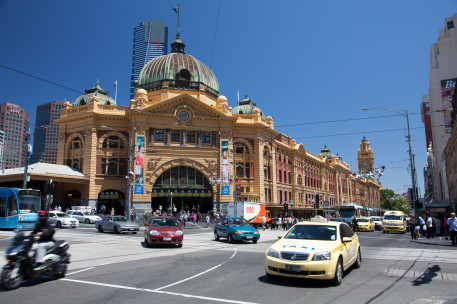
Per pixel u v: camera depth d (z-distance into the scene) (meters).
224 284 10.25
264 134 60.84
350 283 10.48
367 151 144.25
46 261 10.38
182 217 45.66
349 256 11.72
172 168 52.19
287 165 71.69
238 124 56.88
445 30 79.62
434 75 76.88
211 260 15.17
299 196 75.75
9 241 20.92
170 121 52.56
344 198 110.88
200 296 8.88
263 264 14.08
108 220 31.89
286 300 8.52
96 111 52.28
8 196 28.45
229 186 52.72
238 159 57.06
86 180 50.25
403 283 10.58
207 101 58.03
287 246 10.52
